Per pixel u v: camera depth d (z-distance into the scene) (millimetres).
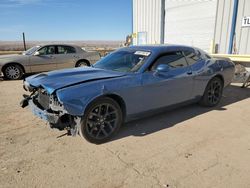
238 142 3586
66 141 3611
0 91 7207
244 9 8969
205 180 2635
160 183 2586
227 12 9625
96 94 3307
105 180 2646
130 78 3736
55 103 3283
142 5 14695
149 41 14516
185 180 2639
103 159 3094
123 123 3932
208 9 10516
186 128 4117
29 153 3244
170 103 4418
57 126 3330
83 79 3508
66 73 3930
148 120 4484
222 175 2730
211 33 10531
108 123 3594
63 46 10492
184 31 12062
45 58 9938
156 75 4039
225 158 3109
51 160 3066
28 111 5086
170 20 12875
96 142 3508
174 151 3299
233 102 5840
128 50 4648
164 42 13531
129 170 2838
